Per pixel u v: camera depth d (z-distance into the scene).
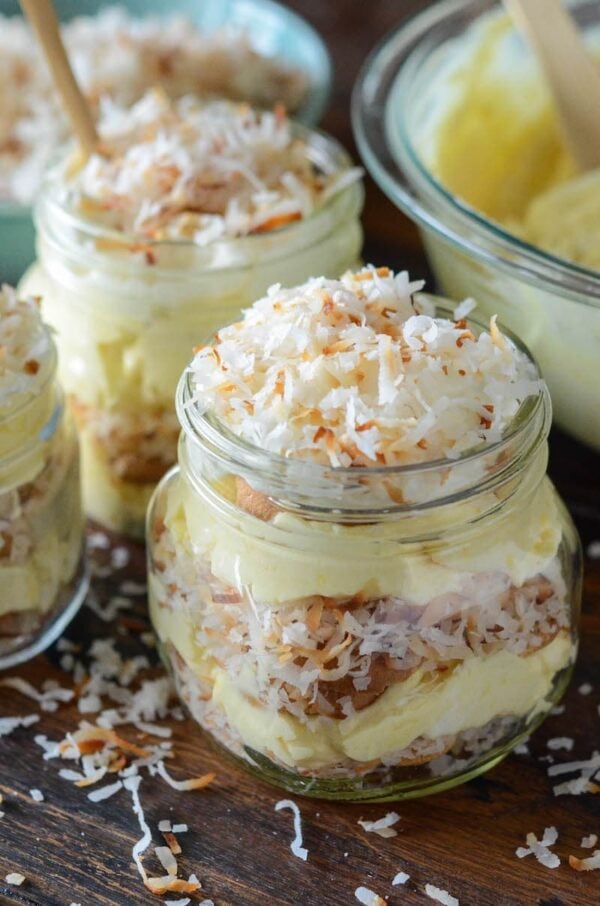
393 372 0.47
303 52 0.74
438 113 0.66
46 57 0.56
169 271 0.55
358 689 0.48
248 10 0.77
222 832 0.50
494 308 0.57
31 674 0.55
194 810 0.51
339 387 0.47
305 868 0.49
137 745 0.53
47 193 0.57
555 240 0.63
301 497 0.47
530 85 0.68
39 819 0.51
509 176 0.68
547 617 0.49
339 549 0.47
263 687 0.48
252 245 0.55
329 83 0.72
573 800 0.51
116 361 0.56
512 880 0.49
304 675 0.48
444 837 0.50
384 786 0.50
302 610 0.48
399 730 0.48
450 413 0.47
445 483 0.47
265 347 0.48
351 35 0.84
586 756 0.52
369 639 0.47
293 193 0.56
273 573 0.48
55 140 0.68
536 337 0.56
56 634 0.55
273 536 0.47
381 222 0.70
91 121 0.57
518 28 0.66
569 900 0.49
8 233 0.65
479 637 0.48
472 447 0.47
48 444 0.53
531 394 0.48
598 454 0.61
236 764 0.51
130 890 0.49
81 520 0.56
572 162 0.69
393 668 0.48
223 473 0.49
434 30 0.66
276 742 0.49
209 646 0.49
